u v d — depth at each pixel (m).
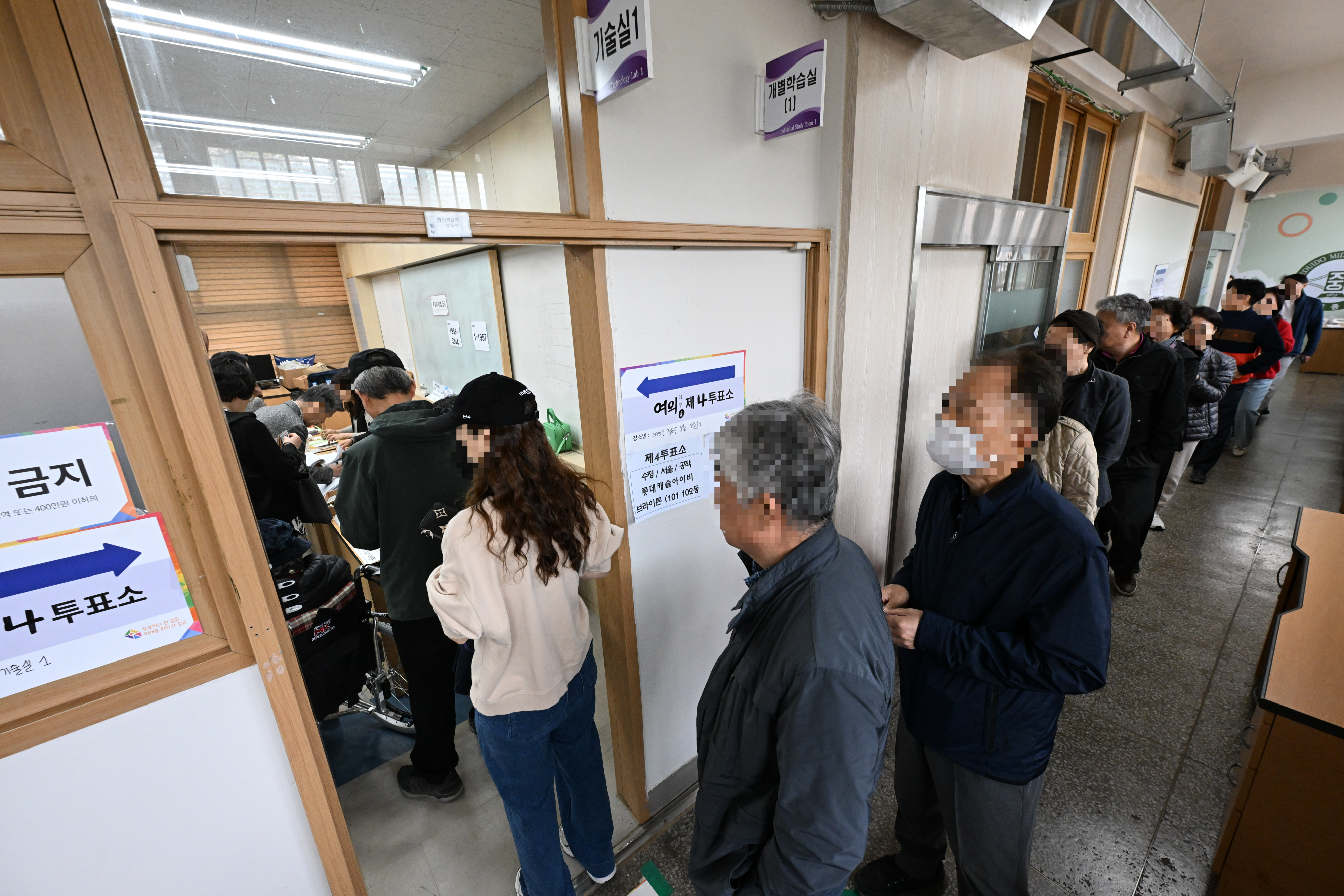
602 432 1.26
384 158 1.77
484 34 1.36
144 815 0.78
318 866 0.97
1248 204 6.97
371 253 3.98
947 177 1.86
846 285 1.56
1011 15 1.31
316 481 2.52
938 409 1.00
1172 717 1.91
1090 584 0.87
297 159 1.64
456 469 1.42
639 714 1.49
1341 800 1.08
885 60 1.47
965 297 2.25
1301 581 1.45
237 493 0.75
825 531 0.76
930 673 1.07
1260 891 1.24
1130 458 2.40
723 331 1.42
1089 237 3.47
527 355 2.47
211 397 0.71
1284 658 1.21
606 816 1.38
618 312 1.19
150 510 0.70
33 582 0.65
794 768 0.65
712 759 0.80
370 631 1.72
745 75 1.28
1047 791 1.65
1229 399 3.78
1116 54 2.25
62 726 0.69
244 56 1.29
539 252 2.16
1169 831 1.52
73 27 0.56
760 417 0.72
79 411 0.64
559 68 1.04
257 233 0.72
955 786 1.07
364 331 5.19
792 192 1.46
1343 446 4.66
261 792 0.88
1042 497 0.93
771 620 0.74
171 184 1.13
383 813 1.66
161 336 0.66
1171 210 4.19
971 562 1.00
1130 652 2.24
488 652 1.05
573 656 1.15
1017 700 0.97
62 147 0.58
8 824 0.68
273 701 0.83
